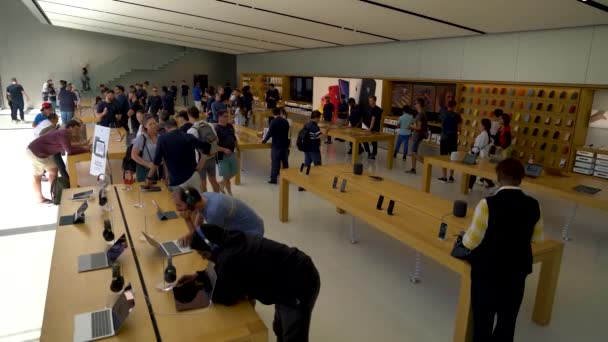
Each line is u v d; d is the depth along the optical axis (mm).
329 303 3629
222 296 2145
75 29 19312
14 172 7629
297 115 15062
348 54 11984
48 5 11180
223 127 5938
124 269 2576
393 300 3705
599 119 7129
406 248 4789
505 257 2490
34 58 18891
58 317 2080
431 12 6641
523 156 8062
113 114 9383
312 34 10758
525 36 7402
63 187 5793
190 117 5551
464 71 8594
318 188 4629
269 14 8719
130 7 9969
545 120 7637
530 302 3709
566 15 5895
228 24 10844
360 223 5523
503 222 2477
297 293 2232
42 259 4289
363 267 4305
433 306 3623
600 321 3461
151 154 5168
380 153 10625
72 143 5789
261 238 2307
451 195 6977
